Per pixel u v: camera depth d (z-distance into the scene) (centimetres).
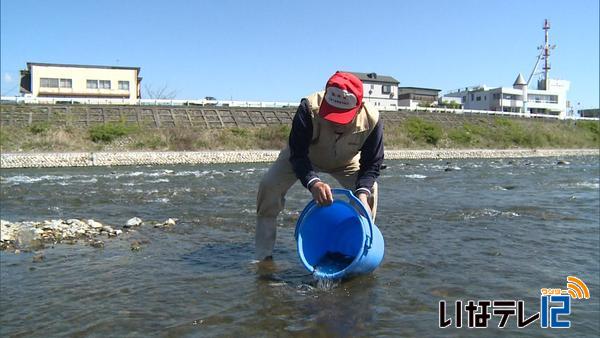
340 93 324
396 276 354
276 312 281
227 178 1448
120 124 2734
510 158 2989
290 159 362
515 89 6431
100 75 4322
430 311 285
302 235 358
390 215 658
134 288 329
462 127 3916
